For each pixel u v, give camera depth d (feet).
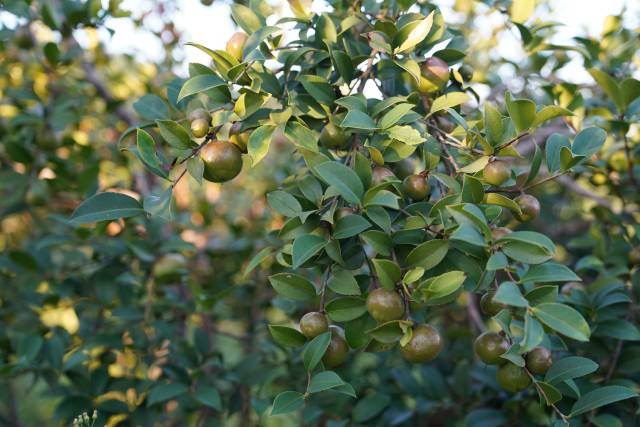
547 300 2.11
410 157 2.50
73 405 3.29
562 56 3.51
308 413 3.46
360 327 2.23
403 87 2.69
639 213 3.53
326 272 2.29
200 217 4.80
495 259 2.01
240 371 3.56
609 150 3.37
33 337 3.36
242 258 4.24
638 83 2.89
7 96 4.23
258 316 4.29
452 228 2.15
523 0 3.09
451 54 2.60
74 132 4.27
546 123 3.74
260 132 2.25
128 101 4.82
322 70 2.57
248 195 5.11
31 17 3.46
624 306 2.98
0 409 4.77
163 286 3.87
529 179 2.35
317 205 2.28
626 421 2.87
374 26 2.59
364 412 3.40
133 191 4.03
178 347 3.48
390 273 2.13
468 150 2.33
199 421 3.58
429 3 2.93
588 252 3.97
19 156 3.71
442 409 3.60
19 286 3.89
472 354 3.96
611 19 3.46
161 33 4.69
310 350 2.17
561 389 2.58
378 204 2.14
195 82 2.22
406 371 3.62
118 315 3.46
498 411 3.08
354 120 2.25
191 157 2.26
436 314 3.80
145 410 3.35
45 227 4.20
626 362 2.94
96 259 3.68
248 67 2.32
